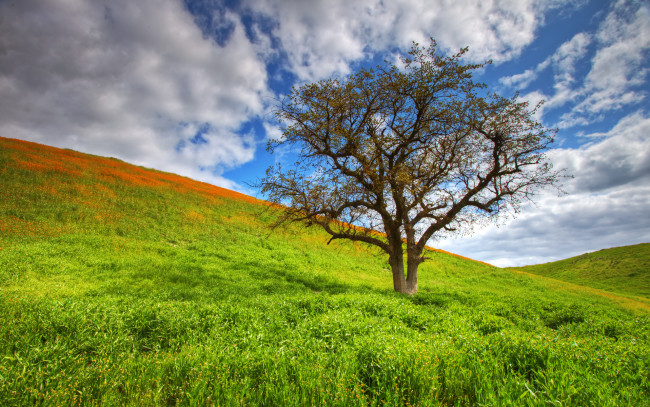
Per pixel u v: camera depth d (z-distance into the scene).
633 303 34.66
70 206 25.58
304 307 10.20
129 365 5.10
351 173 17.62
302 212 19.08
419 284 27.59
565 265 99.06
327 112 17.14
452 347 5.77
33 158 34.00
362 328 7.35
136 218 27.84
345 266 31.48
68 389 4.22
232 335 6.54
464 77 16.73
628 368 5.21
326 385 4.38
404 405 4.04
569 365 5.07
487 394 4.15
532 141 18.45
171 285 15.19
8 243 17.64
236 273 20.44
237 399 4.05
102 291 12.64
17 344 5.43
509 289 33.47
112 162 48.09
